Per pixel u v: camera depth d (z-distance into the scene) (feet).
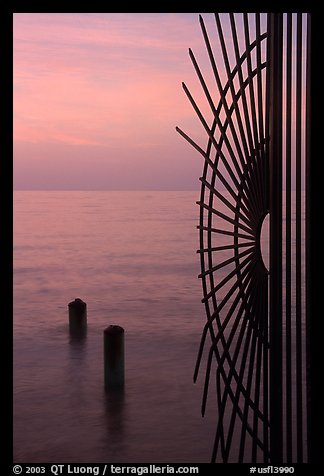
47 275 53.83
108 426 18.54
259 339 6.97
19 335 32.01
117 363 22.77
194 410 19.90
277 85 6.64
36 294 45.09
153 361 26.50
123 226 100.17
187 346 29.14
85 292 45.70
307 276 5.84
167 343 29.91
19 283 49.98
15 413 19.90
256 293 6.89
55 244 76.28
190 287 46.96
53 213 136.87
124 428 18.34
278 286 6.66
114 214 131.95
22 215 130.62
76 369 25.32
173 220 112.06
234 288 7.13
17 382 23.54
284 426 16.49
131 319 36.04
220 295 43.27
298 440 6.74
